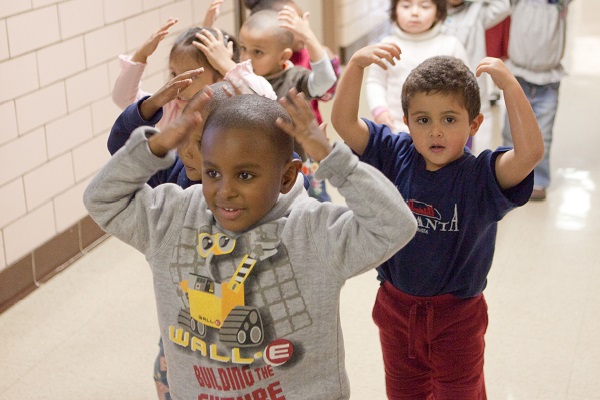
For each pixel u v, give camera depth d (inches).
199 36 92.4
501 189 75.7
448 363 81.6
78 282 138.3
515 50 159.2
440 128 75.9
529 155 73.3
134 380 113.0
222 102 58.1
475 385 83.3
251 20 120.6
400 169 80.4
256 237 57.4
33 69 131.2
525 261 142.5
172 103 95.7
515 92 73.8
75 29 139.1
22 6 127.0
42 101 134.2
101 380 112.9
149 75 159.5
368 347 118.7
